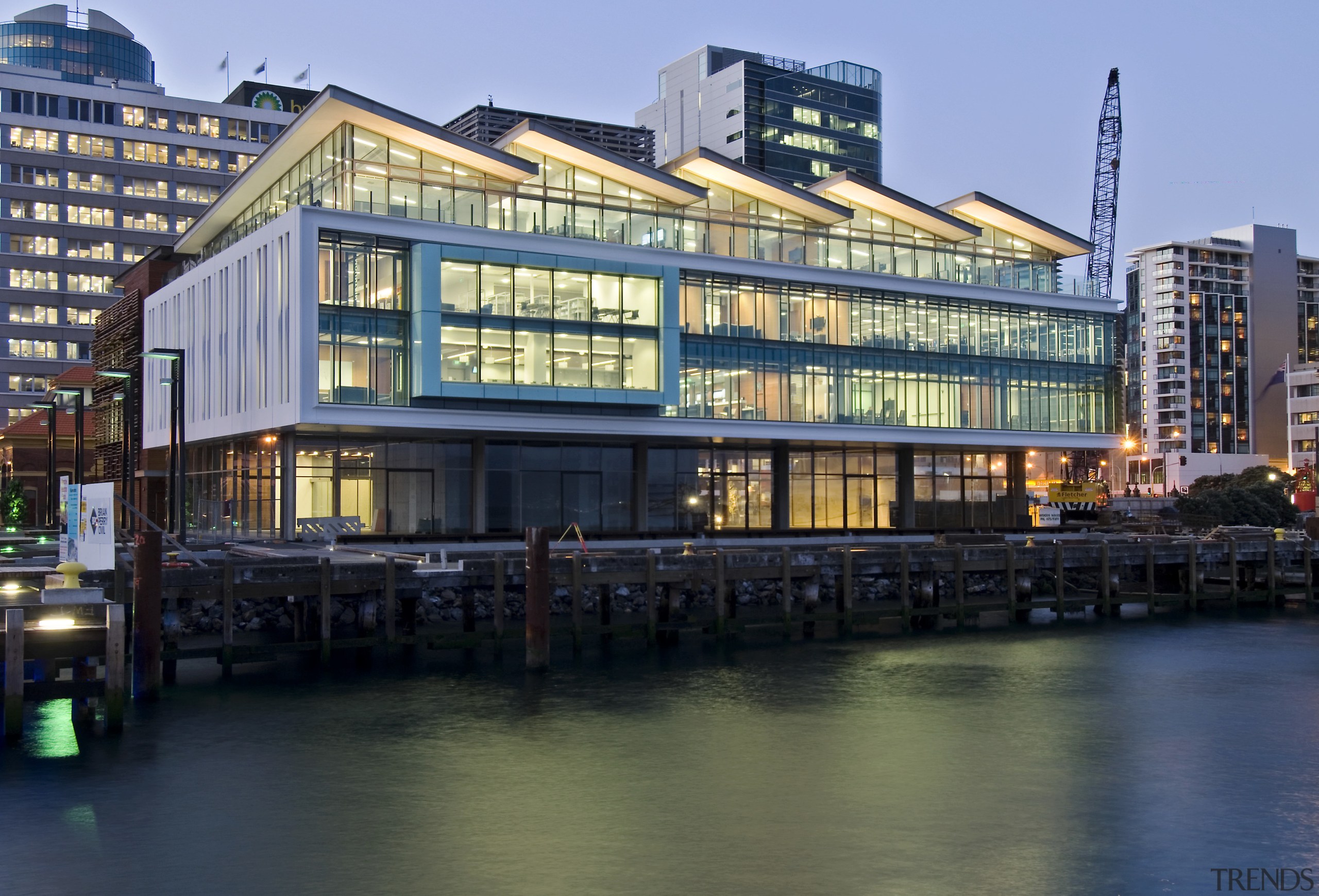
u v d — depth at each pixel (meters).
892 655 37.91
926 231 73.56
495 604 35.94
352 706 29.27
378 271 55.25
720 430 64.12
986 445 74.69
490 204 58.06
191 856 18.36
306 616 35.84
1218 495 115.56
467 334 56.12
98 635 25.55
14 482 92.50
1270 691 32.38
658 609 40.75
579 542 44.59
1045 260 79.19
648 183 62.16
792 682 33.09
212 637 36.97
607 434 61.53
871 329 70.25
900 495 76.25
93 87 139.88
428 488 59.84
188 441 68.50
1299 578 58.19
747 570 40.12
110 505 31.20
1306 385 197.50
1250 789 22.53
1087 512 83.94
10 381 133.38
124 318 82.25
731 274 65.12
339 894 16.73
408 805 21.05
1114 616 49.19
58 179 136.25
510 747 25.41
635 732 26.83
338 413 53.31
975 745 25.94
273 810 20.70
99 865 17.97
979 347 74.50
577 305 59.44
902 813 20.83
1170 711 29.70
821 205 67.88
